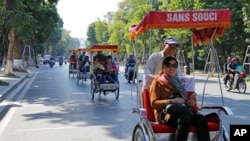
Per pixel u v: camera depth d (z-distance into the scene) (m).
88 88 21.61
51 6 39.62
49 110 12.83
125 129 9.45
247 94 18.17
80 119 10.96
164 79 6.04
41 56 102.50
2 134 9.02
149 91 6.25
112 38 77.56
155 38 39.78
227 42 36.62
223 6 33.56
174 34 37.03
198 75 36.47
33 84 24.98
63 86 23.20
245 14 26.84
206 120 5.74
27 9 33.31
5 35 22.55
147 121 5.82
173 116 5.72
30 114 11.99
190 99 6.29
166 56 6.65
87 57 25.86
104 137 8.57
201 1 34.56
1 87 20.48
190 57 41.41
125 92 19.16
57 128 9.65
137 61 7.06
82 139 8.38
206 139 5.63
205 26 6.32
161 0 43.06
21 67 39.03
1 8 22.22
